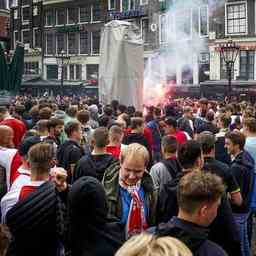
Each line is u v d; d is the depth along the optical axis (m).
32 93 51.75
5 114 9.10
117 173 4.25
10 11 62.75
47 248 3.80
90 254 3.47
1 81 14.98
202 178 2.89
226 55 20.58
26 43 60.38
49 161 4.00
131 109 11.53
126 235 4.05
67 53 54.56
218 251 2.73
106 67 13.15
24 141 4.63
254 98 33.22
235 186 4.86
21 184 4.12
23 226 3.72
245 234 5.50
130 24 13.15
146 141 8.38
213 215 2.89
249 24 36.94
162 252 1.81
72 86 49.56
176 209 4.11
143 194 4.21
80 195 3.46
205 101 14.04
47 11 57.22
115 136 6.39
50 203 3.77
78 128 6.53
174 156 5.32
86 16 52.56
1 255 2.37
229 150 5.77
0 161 5.42
